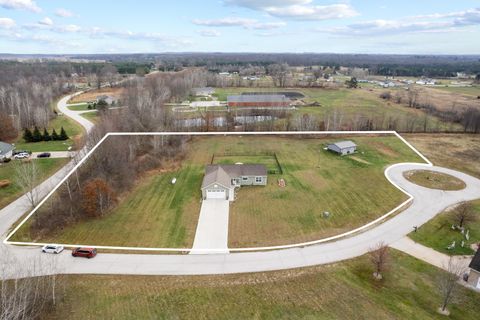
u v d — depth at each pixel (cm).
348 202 4162
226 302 2520
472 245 3284
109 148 5328
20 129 7312
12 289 2514
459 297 2603
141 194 4353
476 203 4122
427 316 2409
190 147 6347
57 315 2375
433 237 3416
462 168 5319
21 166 5056
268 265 2953
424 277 2819
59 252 3073
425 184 4691
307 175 5000
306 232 3509
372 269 2908
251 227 3594
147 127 6781
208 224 3641
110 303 2497
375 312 2434
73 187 4288
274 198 4259
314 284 2716
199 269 2891
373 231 3516
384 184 4684
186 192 4416
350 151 6003
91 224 3603
